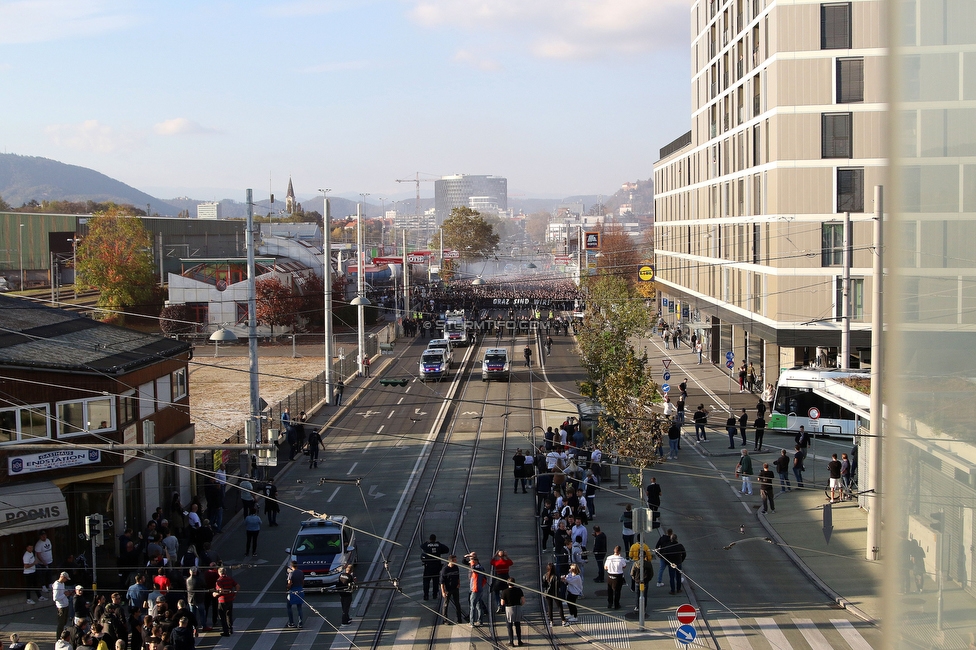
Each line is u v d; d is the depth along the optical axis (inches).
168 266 4092.0
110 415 1054.4
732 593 910.4
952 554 163.9
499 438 1685.5
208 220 4439.0
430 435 1718.8
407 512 1221.7
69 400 1016.9
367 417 1905.8
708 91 2657.5
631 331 1768.0
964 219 160.6
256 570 1013.2
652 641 791.7
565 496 1103.0
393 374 2439.7
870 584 911.7
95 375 1040.2
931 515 166.1
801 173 1902.1
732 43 2320.4
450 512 1216.2
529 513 1205.7
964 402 161.2
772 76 1919.3
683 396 1857.8
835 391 1306.6
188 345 1317.7
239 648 794.2
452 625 845.2
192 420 1822.1
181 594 850.8
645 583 860.0
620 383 1257.4
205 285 3009.4
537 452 1362.0
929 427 165.8
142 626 758.5
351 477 1422.2
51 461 990.4
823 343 1910.7
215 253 4441.4
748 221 2153.1
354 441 1685.5
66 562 1018.1
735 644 776.3
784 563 999.0
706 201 2694.4
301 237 5206.7
